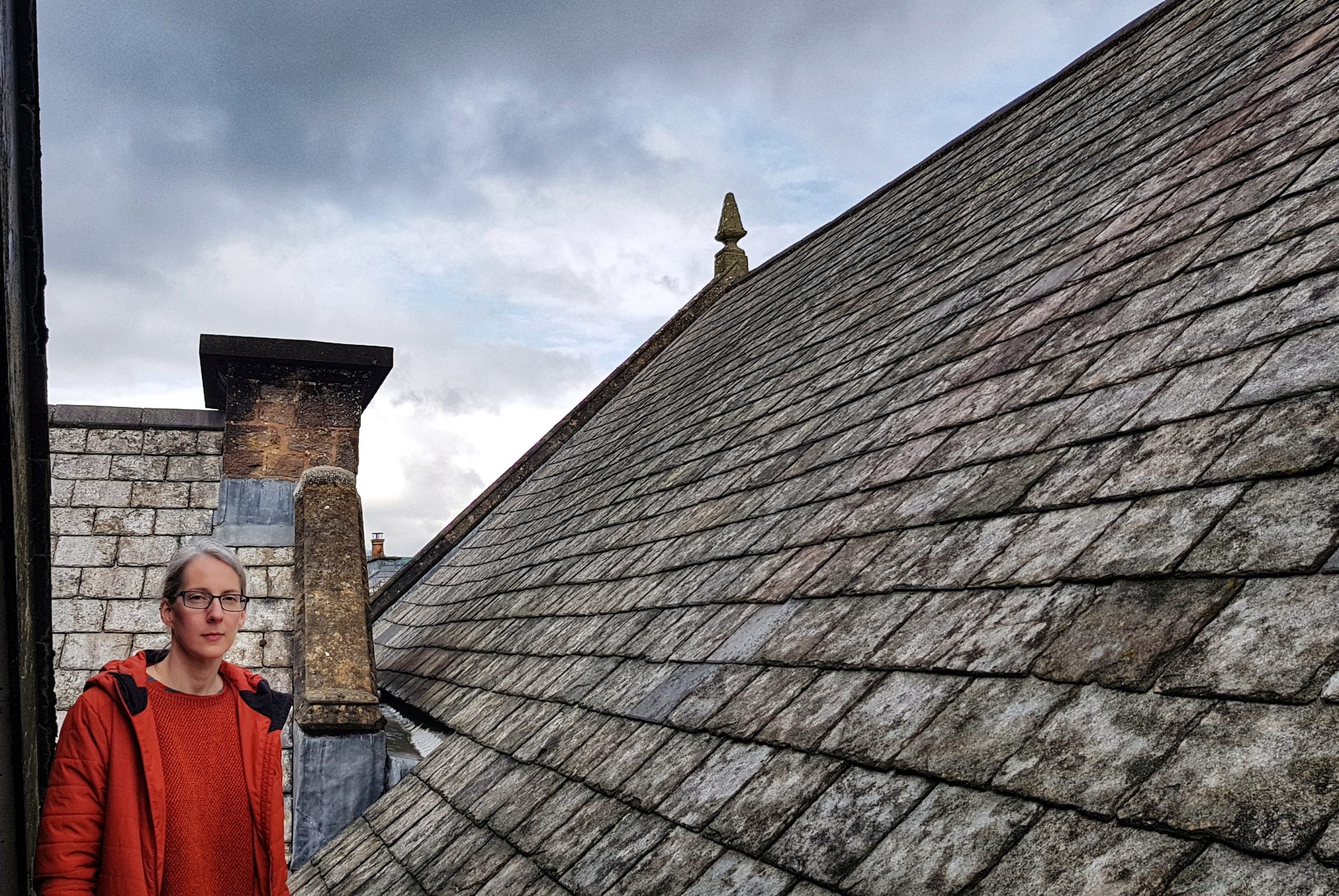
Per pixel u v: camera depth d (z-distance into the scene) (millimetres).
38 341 2840
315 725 6094
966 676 2818
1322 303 2990
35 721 2945
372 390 9195
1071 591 2779
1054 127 7543
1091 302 4367
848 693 3211
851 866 2473
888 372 5812
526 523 10727
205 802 2748
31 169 2672
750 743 3402
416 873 4527
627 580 6238
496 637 7566
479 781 5059
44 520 2986
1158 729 2127
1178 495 2775
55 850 2514
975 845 2227
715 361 10469
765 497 5578
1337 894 1559
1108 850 1953
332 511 7543
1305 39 4988
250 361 8625
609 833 3566
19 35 2561
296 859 5910
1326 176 3615
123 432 8562
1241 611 2240
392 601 12617
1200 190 4445
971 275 6145
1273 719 1929
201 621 2820
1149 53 7164
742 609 4469
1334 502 2305
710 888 2814
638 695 4520
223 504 8289
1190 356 3350
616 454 10203
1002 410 4164
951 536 3594
